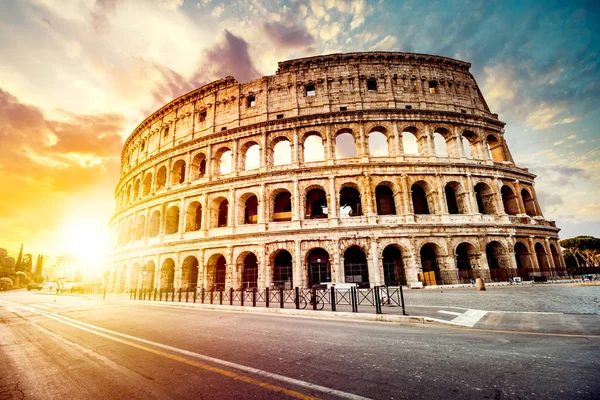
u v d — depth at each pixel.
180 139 48.88
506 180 41.19
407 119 40.50
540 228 39.38
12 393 6.30
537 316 13.57
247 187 40.16
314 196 41.75
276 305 22.31
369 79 43.34
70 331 13.84
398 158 38.78
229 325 14.16
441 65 45.09
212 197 41.81
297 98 42.72
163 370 7.47
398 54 43.78
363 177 37.56
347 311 16.95
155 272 42.09
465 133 43.22
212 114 46.47
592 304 16.20
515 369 6.70
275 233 36.12
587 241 67.00
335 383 6.23
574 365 6.80
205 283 38.31
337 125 40.59
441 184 37.91
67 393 6.22
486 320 13.20
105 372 7.50
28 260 144.12
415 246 34.84
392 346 9.16
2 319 19.20
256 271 40.06
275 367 7.41
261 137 41.88
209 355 8.73
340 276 34.06
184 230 42.12
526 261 37.75
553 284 30.08
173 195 44.78
